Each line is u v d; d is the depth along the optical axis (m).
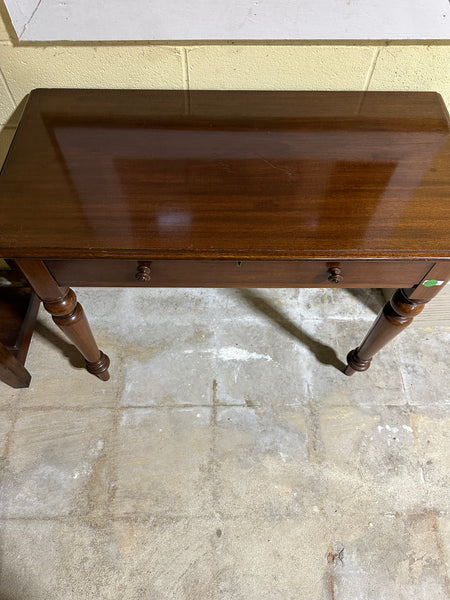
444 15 1.06
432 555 1.33
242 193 1.00
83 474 1.42
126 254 0.93
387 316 1.22
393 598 1.27
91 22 1.06
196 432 1.50
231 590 1.27
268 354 1.64
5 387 1.56
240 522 1.36
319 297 1.77
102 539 1.33
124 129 1.12
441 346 1.67
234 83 1.23
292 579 1.29
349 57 1.16
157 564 1.30
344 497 1.41
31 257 0.94
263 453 1.47
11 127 1.33
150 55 1.14
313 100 1.21
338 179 1.03
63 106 1.17
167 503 1.39
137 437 1.49
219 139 1.10
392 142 1.10
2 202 0.99
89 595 1.26
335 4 1.04
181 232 0.94
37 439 1.48
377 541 1.34
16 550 1.31
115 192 1.00
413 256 0.93
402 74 1.20
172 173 1.04
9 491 1.39
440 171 1.05
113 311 1.72
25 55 1.13
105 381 1.58
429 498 1.41
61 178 1.03
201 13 1.05
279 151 1.08
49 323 1.69
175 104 1.18
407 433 1.51
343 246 0.93
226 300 1.75
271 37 1.10
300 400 1.56
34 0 1.01
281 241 0.94
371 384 1.59
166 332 1.68
